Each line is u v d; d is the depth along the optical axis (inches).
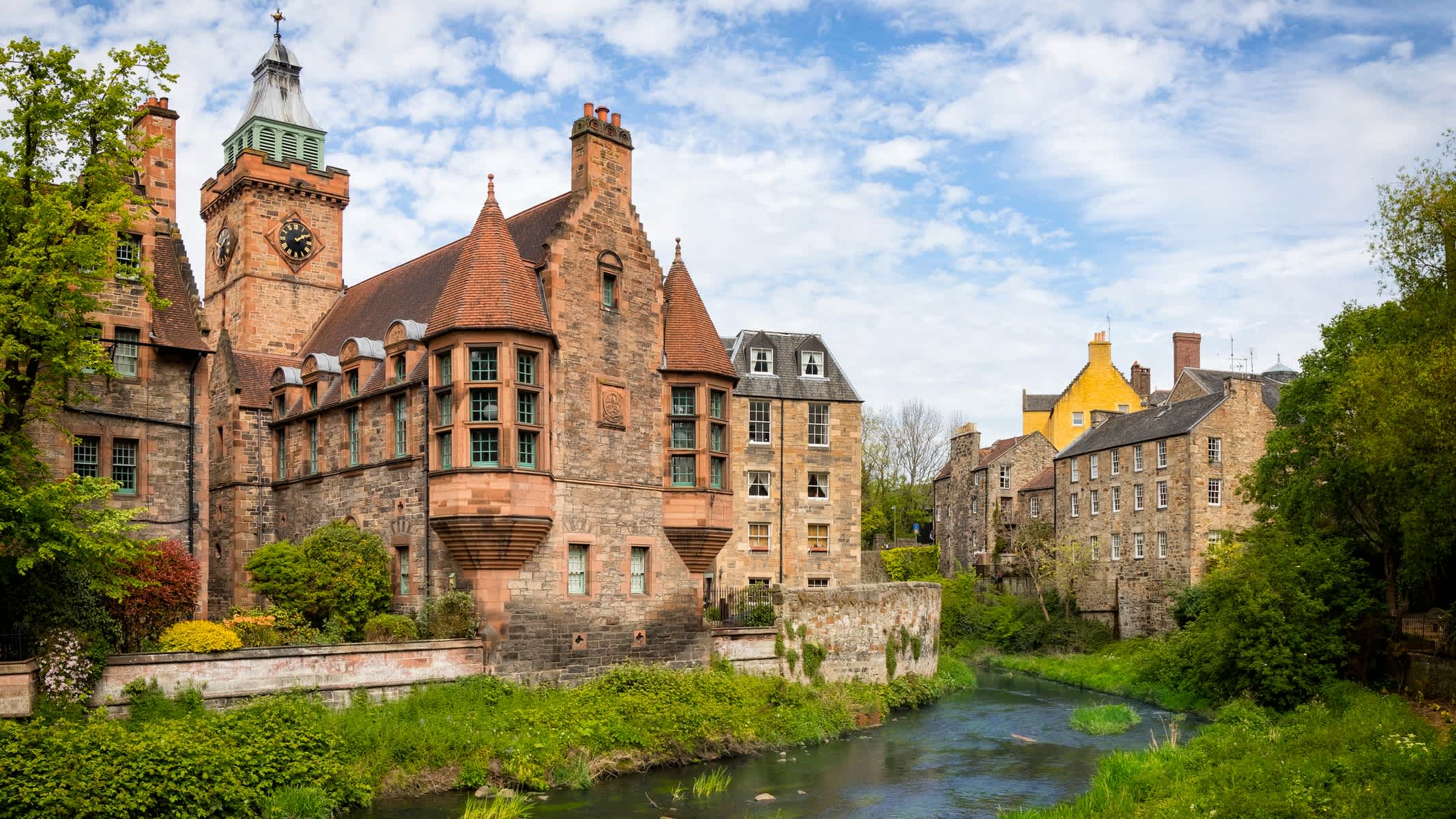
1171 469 2299.5
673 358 1478.8
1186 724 1555.1
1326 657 1509.6
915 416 3791.8
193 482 1263.5
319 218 1968.5
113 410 1205.7
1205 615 1788.9
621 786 1136.8
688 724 1283.2
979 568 2935.5
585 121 1393.9
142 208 1242.6
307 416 1547.7
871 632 1728.6
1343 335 1612.9
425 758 1065.5
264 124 1962.4
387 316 1652.3
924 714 1647.4
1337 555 1577.3
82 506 1145.4
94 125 975.0
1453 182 1160.2
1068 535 2677.2
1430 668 1349.7
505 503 1221.1
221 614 1620.3
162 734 908.6
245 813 895.7
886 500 3570.4
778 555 2078.0
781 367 2156.7
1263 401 2303.2
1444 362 1043.3
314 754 998.4
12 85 925.2
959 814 1054.4
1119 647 2274.9
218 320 1982.0
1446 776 895.1
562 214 1385.3
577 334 1347.2
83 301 963.3
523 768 1096.8
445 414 1283.2
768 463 2094.0
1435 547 1347.2
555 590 1295.5
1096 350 3235.7
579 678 1316.4
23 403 961.5
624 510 1393.9
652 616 1418.6
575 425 1334.9
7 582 955.3
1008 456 3006.9
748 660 1552.7
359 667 1131.3
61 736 859.4
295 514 1584.6
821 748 1369.3
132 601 1067.9
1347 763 976.9
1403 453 1135.6
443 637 1229.7
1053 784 1181.1
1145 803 985.5
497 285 1259.2
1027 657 2358.5
